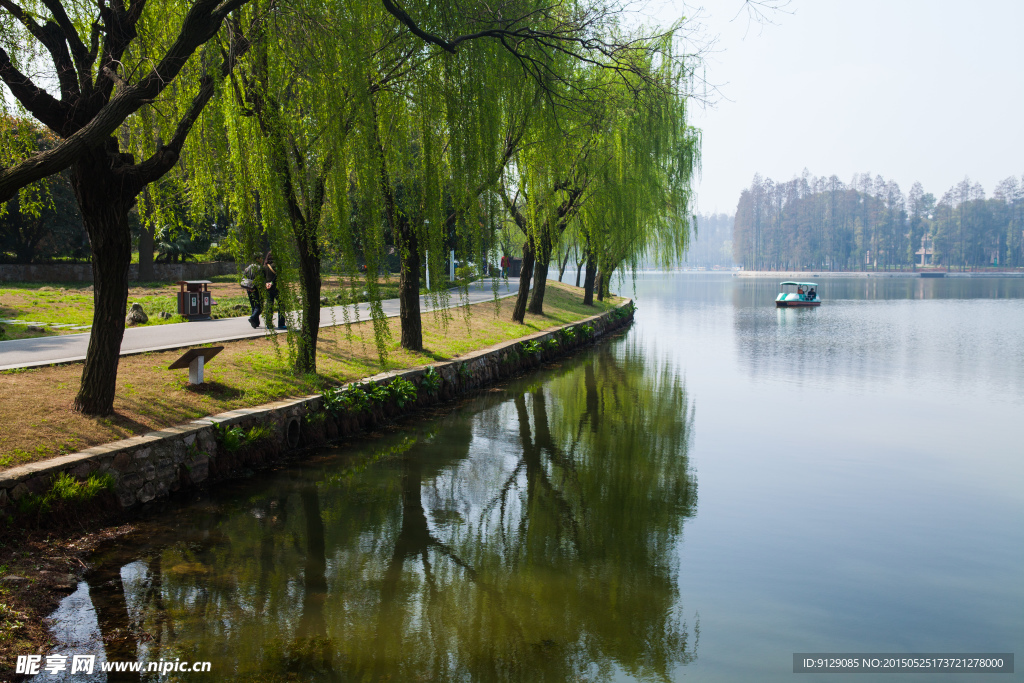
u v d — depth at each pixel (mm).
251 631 5875
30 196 10062
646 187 24078
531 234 20422
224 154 8875
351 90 10266
